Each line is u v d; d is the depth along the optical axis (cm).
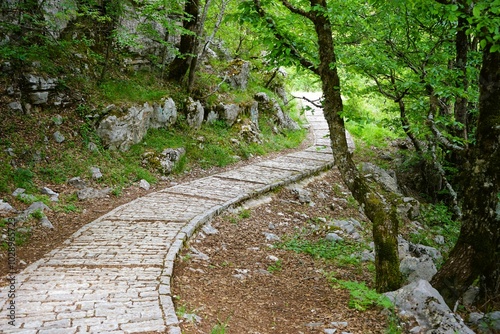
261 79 2386
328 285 661
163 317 445
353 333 484
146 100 1305
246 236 876
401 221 1195
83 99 1157
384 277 591
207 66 1900
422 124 1067
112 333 405
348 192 1441
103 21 1262
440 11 658
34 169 945
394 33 1073
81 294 497
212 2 1738
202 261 693
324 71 680
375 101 2280
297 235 934
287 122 2248
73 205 889
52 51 1166
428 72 936
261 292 612
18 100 1015
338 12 1003
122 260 618
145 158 1220
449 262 599
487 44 554
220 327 462
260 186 1180
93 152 1091
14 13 1112
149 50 1552
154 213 874
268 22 709
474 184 577
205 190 1108
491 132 559
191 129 1500
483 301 623
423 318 494
